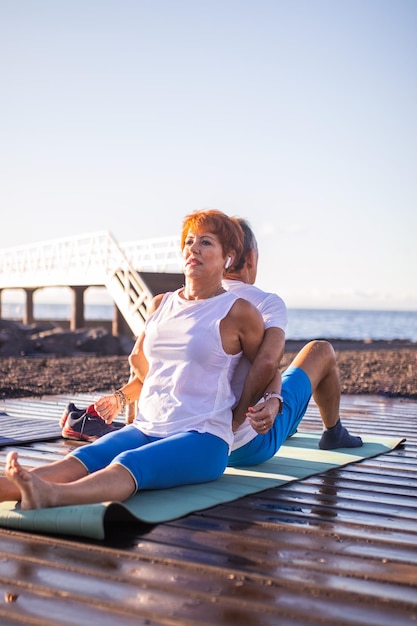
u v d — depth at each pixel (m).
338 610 1.88
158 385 3.08
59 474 2.71
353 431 5.35
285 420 3.59
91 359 13.73
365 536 2.52
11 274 22.86
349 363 12.82
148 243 15.48
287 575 2.11
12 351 15.28
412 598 1.96
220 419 3.04
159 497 2.88
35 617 1.82
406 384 9.32
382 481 3.41
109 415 3.42
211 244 3.10
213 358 3.02
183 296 3.20
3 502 2.69
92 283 16.02
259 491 3.11
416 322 100.06
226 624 1.78
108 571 2.12
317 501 2.99
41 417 5.78
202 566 2.17
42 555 2.26
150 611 1.85
